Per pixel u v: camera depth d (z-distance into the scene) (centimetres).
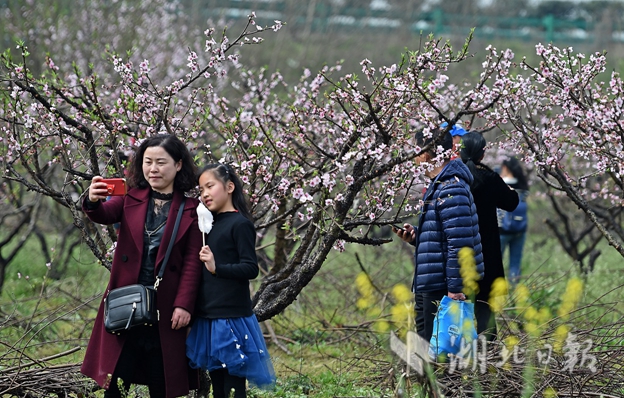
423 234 1005
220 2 4369
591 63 1166
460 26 4947
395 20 4978
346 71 4181
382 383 1052
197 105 1185
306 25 4644
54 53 2522
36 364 1044
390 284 1730
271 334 1358
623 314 1252
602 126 1162
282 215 1086
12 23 2697
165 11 2855
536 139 1224
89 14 2581
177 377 848
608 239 1154
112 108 1223
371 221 1030
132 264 859
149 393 923
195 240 867
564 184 1184
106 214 866
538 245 2253
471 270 937
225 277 852
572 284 956
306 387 1113
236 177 897
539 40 4856
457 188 981
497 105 1193
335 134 1157
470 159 1114
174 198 880
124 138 1178
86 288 1723
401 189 1050
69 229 1950
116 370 855
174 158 876
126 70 1059
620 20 4762
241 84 1572
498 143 1262
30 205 1712
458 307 962
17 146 1033
